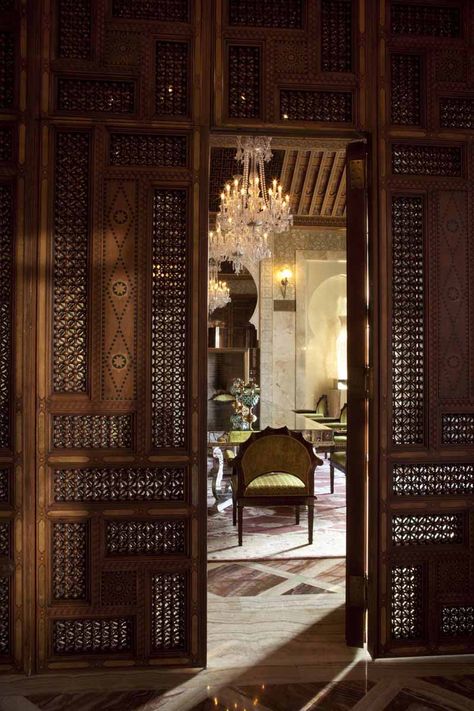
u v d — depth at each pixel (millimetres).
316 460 4246
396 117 2717
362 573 2723
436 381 2688
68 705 2221
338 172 8688
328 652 2662
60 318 2566
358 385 2752
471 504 2703
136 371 2566
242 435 5465
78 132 2580
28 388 2512
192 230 2598
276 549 4129
